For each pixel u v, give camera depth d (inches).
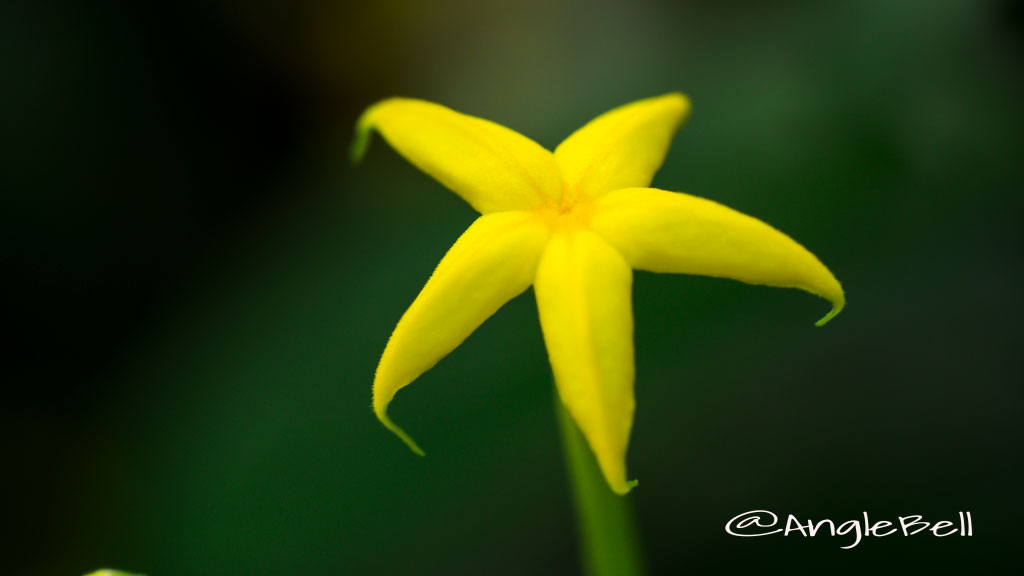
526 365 4.8
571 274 3.6
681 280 4.9
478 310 3.6
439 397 4.9
